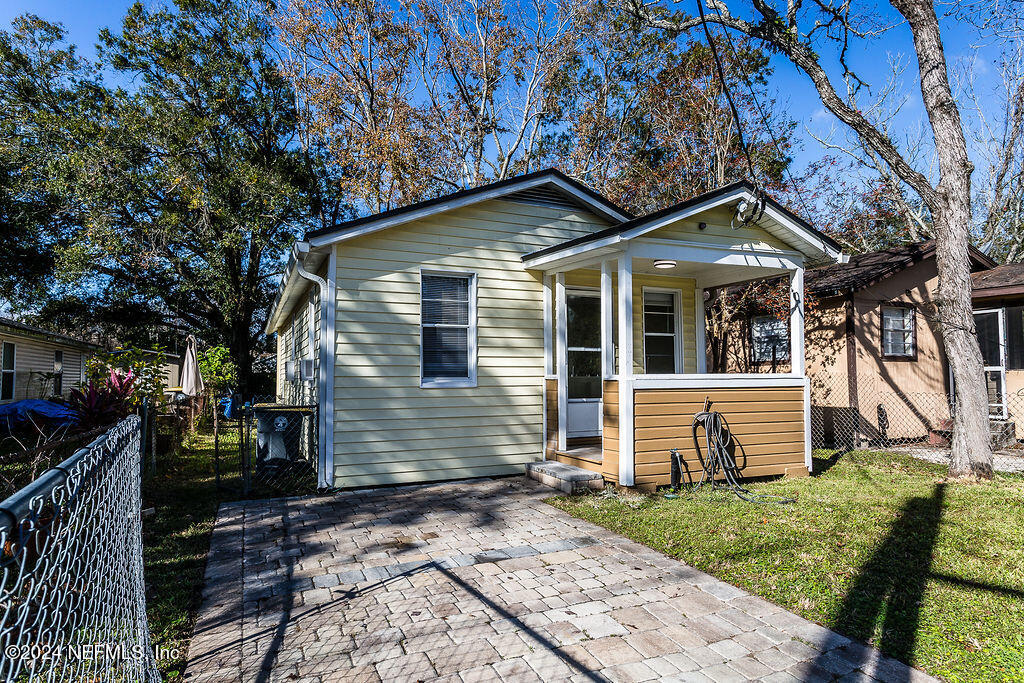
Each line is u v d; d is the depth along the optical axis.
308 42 18.64
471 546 4.98
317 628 3.42
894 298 11.87
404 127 18.14
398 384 7.74
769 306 12.42
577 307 8.99
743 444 7.56
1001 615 3.43
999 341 11.04
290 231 22.62
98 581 2.10
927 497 6.50
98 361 9.30
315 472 7.84
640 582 4.11
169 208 20.11
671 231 7.26
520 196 8.69
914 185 8.22
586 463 7.61
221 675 2.90
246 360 23.16
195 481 8.10
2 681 1.30
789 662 2.96
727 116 16.20
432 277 8.14
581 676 2.85
